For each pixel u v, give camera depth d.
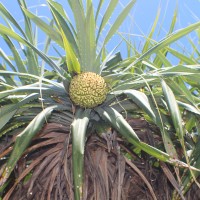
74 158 2.26
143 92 2.70
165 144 2.38
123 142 2.69
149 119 2.77
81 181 2.22
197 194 2.79
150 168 2.74
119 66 2.89
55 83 2.61
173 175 2.75
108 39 2.71
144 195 2.78
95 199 2.51
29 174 2.75
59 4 2.79
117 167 2.57
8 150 2.58
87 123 2.41
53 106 2.54
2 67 2.92
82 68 2.69
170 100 2.38
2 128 2.68
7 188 2.75
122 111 2.67
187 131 2.82
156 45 2.67
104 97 2.51
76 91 2.48
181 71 2.61
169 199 2.74
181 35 2.63
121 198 2.65
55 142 2.62
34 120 2.40
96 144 2.61
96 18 2.73
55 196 2.56
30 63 2.95
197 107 2.62
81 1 2.69
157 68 2.80
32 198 2.67
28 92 2.60
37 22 2.72
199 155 2.61
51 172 2.62
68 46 2.45
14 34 2.62
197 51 3.15
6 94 2.50
